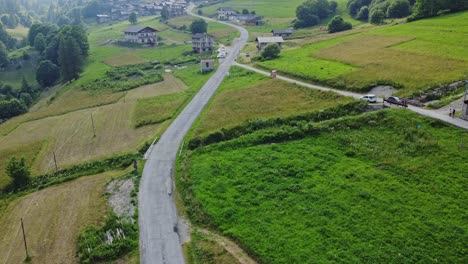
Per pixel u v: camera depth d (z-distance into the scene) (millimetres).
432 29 117062
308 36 164875
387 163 55719
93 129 86062
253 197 51844
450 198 48062
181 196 55938
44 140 83125
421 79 78125
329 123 66812
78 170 69125
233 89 94688
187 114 84438
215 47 167250
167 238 47906
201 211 50938
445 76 77938
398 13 159625
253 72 108188
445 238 42750
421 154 56469
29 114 110375
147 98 103688
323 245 42938
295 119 71438
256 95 87062
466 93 67812
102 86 127375
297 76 94938
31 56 188500
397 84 77562
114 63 158250
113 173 66188
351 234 44188
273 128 69750
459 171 51938
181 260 44344
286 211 48594
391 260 40594
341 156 59031
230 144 65500
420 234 43469
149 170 63344
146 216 52250
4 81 164875
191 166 60594
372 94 77125
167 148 70062
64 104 114875
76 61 145000
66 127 89812
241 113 77938
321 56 109250
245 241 44688
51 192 62688
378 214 46719
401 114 65438
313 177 54500
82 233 49750
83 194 60188
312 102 78375
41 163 73062
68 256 46938
